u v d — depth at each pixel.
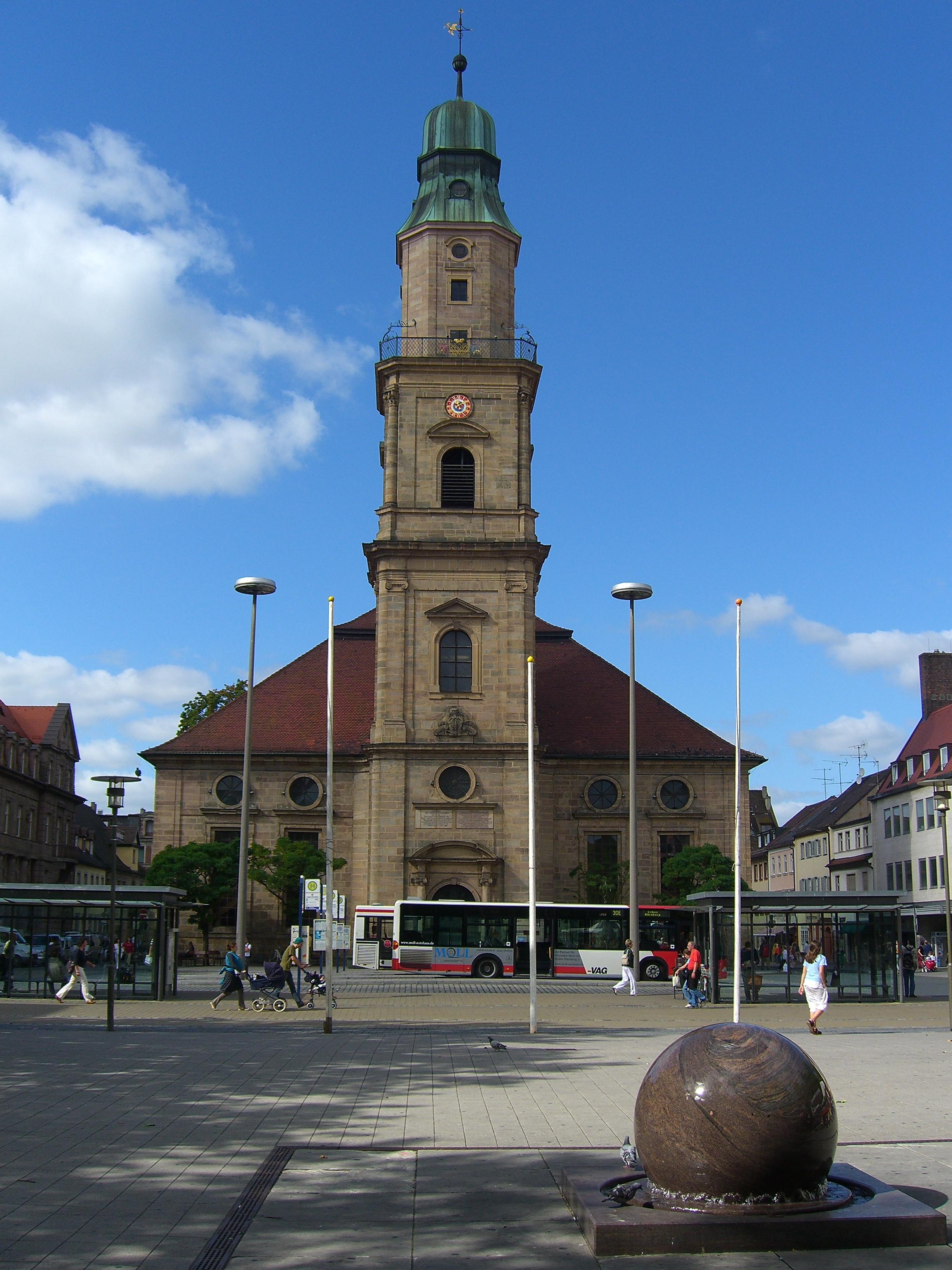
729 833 71.00
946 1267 10.20
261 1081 20.88
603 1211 11.10
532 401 69.00
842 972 45.72
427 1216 11.90
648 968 56.91
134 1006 39.19
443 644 65.69
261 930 68.31
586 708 74.19
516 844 63.50
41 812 99.44
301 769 70.50
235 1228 11.42
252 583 45.16
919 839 93.31
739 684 32.72
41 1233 11.23
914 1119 17.19
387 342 68.56
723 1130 10.95
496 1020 35.06
